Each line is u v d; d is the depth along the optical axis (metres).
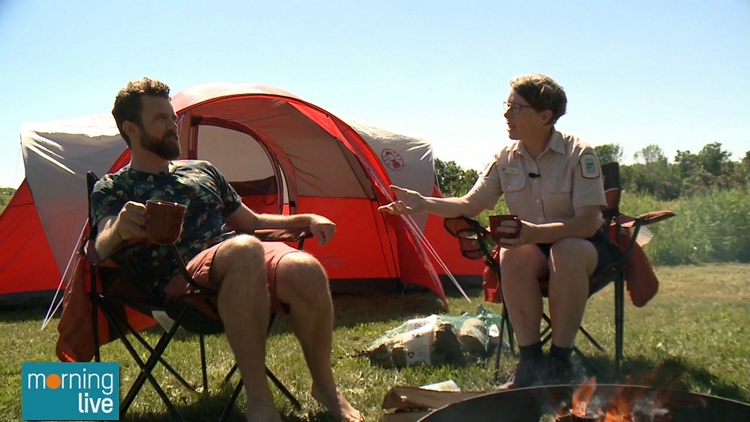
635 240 2.75
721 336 3.53
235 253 2.07
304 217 2.62
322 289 2.26
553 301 2.57
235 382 2.89
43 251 5.36
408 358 3.11
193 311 2.27
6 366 3.34
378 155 5.47
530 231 2.49
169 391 2.81
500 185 2.97
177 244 2.34
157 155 2.41
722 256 7.31
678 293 5.02
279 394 2.68
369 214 5.68
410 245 5.43
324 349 2.35
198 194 2.45
